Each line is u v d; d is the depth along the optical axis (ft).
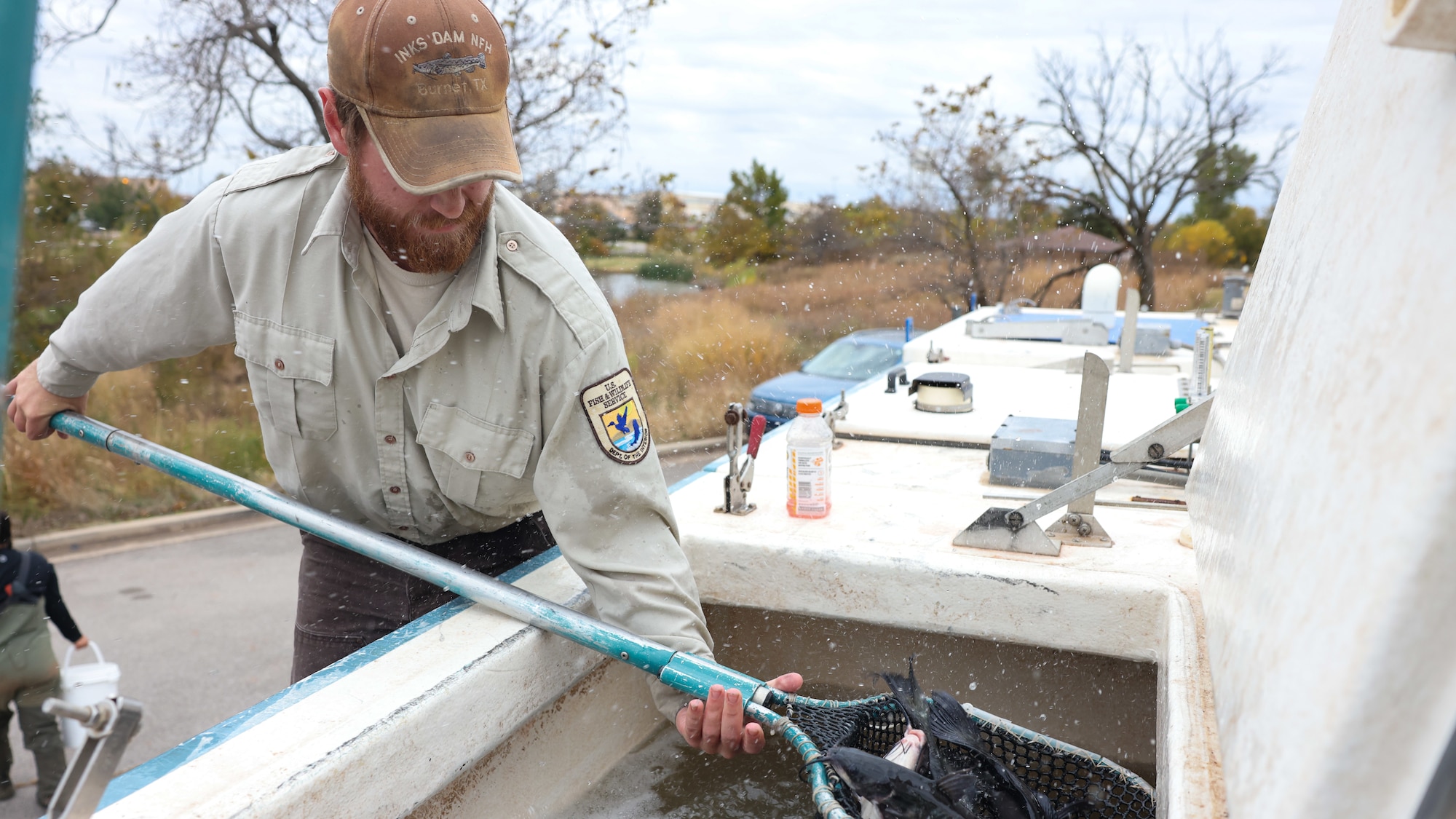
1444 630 1.76
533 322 5.21
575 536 5.29
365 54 4.57
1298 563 2.54
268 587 22.11
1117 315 17.46
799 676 4.90
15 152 2.04
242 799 3.43
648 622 5.13
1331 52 4.13
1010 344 14.24
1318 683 2.10
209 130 26.73
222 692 16.25
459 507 5.98
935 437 9.05
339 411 5.64
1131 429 8.42
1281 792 2.19
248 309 5.52
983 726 4.79
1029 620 5.59
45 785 8.01
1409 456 1.86
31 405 6.59
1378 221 2.52
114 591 21.79
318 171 5.45
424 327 5.25
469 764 4.57
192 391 30.27
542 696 5.08
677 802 5.58
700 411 37.60
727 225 53.11
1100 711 6.38
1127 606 5.36
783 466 8.24
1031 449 7.43
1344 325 2.60
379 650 4.74
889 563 5.82
